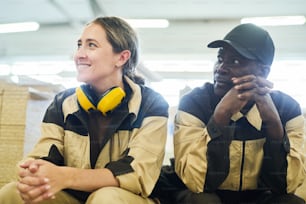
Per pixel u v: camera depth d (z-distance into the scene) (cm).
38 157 105
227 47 107
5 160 153
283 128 109
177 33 507
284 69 388
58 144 108
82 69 108
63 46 578
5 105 157
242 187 111
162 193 114
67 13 466
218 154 103
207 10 450
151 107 108
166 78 555
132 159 97
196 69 554
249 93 104
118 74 112
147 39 523
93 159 105
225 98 105
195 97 115
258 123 107
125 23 115
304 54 506
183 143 108
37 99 164
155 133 104
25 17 486
